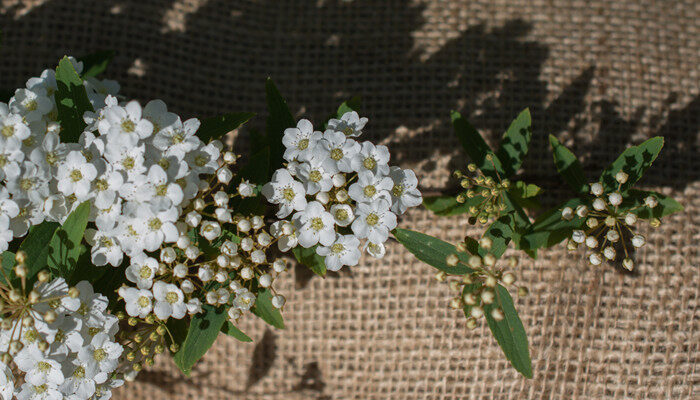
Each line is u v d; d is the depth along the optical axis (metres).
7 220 0.33
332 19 0.43
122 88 0.42
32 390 0.33
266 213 0.37
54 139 0.33
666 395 0.41
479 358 0.42
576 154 0.42
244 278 0.34
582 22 0.43
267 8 0.43
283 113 0.36
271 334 0.42
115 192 0.33
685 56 0.43
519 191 0.37
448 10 0.43
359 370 0.42
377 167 0.34
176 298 0.34
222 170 0.34
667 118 0.42
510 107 0.42
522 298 0.41
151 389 0.42
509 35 0.43
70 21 0.42
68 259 0.33
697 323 0.41
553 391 0.42
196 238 0.35
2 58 0.42
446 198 0.37
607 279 0.41
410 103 0.42
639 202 0.37
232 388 0.42
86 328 0.33
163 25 0.43
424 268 0.41
